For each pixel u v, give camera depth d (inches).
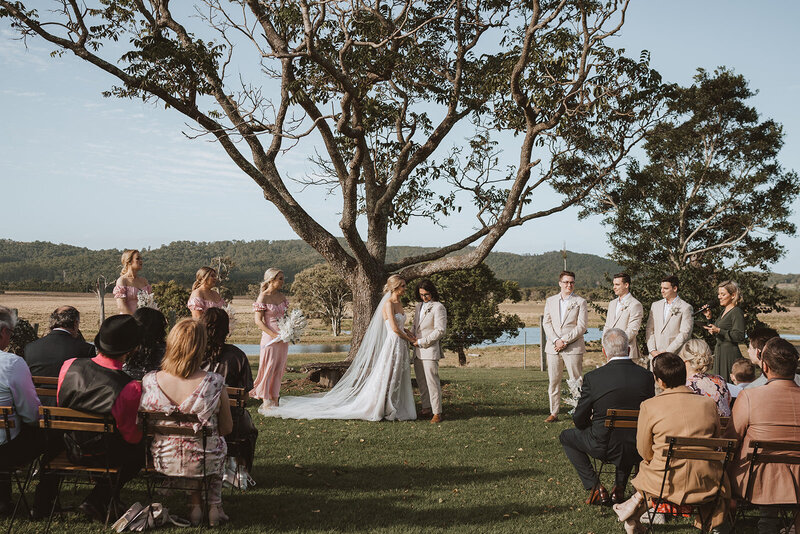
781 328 2448.3
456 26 502.6
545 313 350.9
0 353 168.9
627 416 189.5
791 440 160.4
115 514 170.9
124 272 320.8
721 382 196.7
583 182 520.4
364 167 516.1
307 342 2262.6
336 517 182.5
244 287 5580.7
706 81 1109.1
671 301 322.0
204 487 171.0
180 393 162.7
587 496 211.3
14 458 167.9
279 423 327.6
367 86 469.1
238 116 437.4
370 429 318.0
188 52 396.8
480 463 254.1
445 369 842.2
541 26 406.9
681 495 159.9
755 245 1101.7
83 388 159.5
